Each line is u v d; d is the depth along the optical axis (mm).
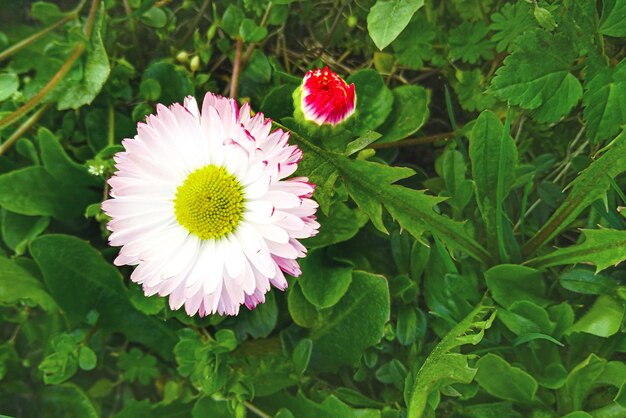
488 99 196
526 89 167
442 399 194
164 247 157
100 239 205
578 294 189
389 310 182
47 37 193
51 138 187
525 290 183
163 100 195
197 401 193
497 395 183
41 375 208
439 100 206
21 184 189
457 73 196
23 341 210
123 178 156
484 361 179
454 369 163
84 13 197
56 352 188
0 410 208
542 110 170
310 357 194
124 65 195
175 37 205
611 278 180
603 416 180
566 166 197
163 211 158
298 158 153
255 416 198
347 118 167
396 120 191
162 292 158
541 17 163
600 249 171
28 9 202
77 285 191
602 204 179
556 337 181
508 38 185
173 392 202
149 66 197
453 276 180
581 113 195
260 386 193
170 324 198
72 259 190
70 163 191
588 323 177
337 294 181
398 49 195
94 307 194
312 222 154
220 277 155
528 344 187
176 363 206
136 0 194
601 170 171
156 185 157
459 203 188
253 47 193
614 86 170
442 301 185
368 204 171
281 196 151
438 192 199
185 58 199
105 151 186
